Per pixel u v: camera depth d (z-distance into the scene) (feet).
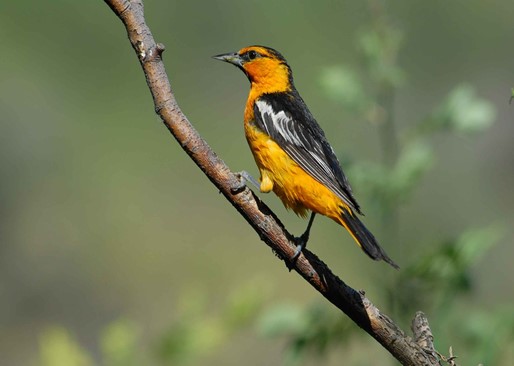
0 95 63.36
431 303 23.66
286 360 23.61
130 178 62.59
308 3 64.69
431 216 51.88
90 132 64.64
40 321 52.80
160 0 66.90
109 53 67.82
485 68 62.59
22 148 61.46
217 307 52.75
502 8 63.10
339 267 52.37
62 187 61.26
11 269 56.13
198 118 65.21
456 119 25.88
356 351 29.53
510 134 56.75
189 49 66.69
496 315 23.67
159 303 53.88
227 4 66.90
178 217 60.34
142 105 66.69
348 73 26.68
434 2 63.05
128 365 20.70
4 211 58.59
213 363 45.19
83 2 68.23
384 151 26.45
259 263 56.44
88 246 58.03
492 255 48.52
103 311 53.72
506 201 54.70
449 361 17.67
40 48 66.74
